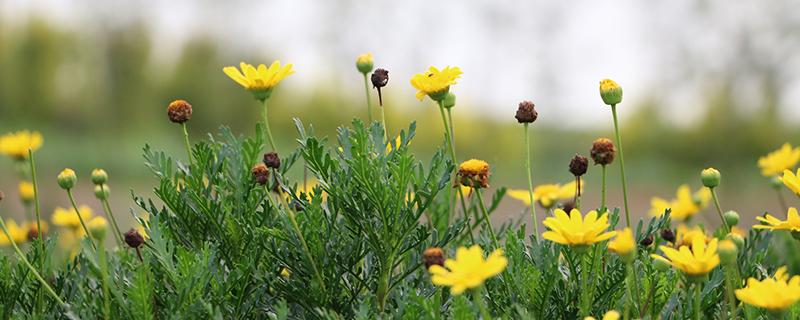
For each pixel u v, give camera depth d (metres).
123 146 15.28
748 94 12.10
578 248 1.46
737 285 1.59
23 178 2.10
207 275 1.52
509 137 14.36
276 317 1.49
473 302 1.52
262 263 1.58
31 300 1.58
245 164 1.61
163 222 1.58
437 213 1.70
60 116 16.42
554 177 13.01
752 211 8.40
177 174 1.65
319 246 1.55
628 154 13.52
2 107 16.38
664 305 1.56
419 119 14.91
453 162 1.63
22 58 16.50
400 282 1.58
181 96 16.56
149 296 1.50
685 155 12.73
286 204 1.55
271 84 1.63
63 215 1.95
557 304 1.56
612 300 1.56
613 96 1.63
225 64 16.61
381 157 1.56
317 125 15.88
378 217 1.56
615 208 1.60
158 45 16.88
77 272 1.60
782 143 12.08
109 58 16.62
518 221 1.73
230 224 1.57
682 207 1.95
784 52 11.34
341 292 1.58
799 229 1.56
